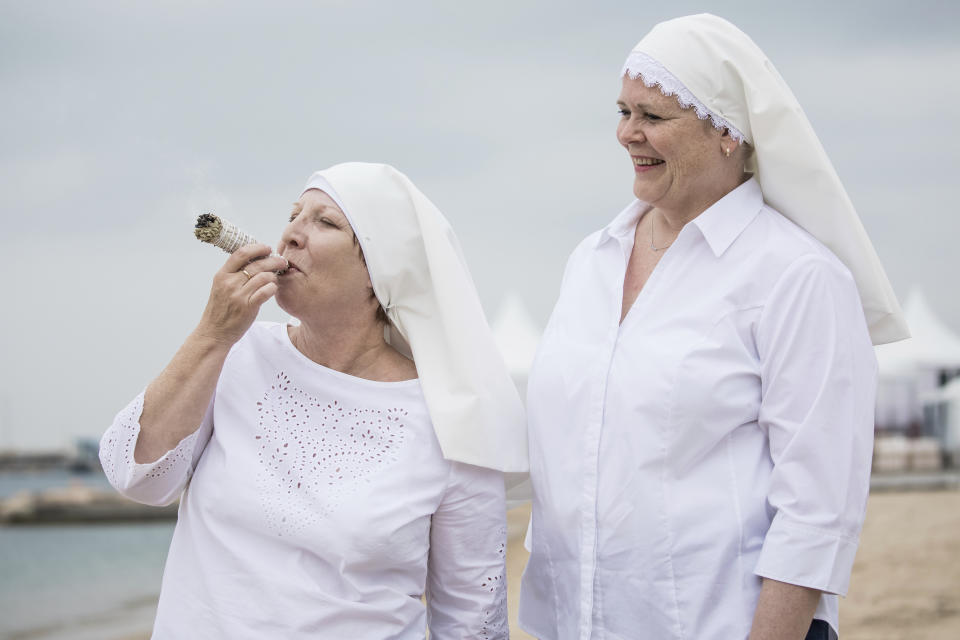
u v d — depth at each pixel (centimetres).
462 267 240
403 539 218
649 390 223
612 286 245
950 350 1516
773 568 209
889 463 1528
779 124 222
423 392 229
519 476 256
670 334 227
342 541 213
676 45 224
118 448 217
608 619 230
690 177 229
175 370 216
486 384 234
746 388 220
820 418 210
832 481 209
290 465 221
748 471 221
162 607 220
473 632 234
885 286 229
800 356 213
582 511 232
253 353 236
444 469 226
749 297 221
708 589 218
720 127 226
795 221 231
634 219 254
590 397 234
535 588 254
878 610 716
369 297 231
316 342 234
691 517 220
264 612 211
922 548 898
